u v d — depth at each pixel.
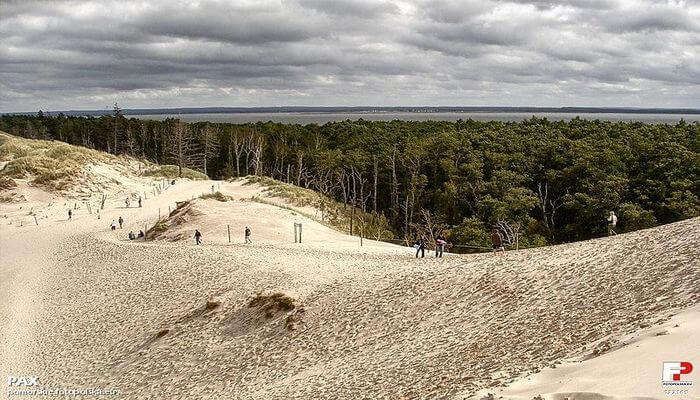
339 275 34.38
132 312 37.12
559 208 78.56
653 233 24.31
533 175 84.06
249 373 25.59
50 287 45.44
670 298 16.31
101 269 47.88
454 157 92.75
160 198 83.69
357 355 23.33
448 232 65.88
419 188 89.94
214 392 24.61
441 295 25.95
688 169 70.06
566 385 10.78
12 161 90.12
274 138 137.75
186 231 56.81
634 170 75.94
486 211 73.94
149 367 29.12
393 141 122.12
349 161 105.25
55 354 33.22
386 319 25.91
